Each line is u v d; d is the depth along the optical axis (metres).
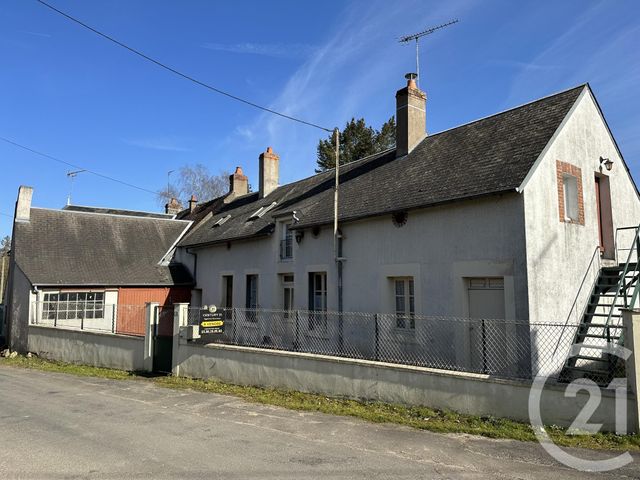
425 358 11.47
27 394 10.38
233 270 19.41
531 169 10.12
